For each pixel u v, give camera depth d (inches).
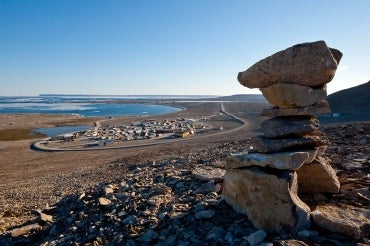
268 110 329.7
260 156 307.9
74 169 1215.6
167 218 352.5
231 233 292.2
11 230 450.3
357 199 318.0
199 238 298.4
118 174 860.6
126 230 346.0
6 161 1621.6
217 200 367.6
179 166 688.4
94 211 435.2
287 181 278.7
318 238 259.6
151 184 505.4
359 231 254.2
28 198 749.3
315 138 317.1
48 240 392.2
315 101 307.4
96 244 331.0
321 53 292.5
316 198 323.3
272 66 308.8
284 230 274.8
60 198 666.8
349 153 513.3
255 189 299.3
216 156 751.7
